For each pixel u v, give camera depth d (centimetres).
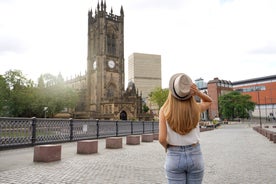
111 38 10031
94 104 9488
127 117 8788
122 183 704
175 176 297
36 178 750
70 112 8781
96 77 9481
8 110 6512
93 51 10106
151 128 3753
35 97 6825
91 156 1248
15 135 1500
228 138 2653
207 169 935
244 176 812
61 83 7631
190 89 298
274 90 13262
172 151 301
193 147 299
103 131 2509
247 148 1677
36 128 1669
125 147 1720
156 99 11281
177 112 295
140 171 876
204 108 324
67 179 741
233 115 11500
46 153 1045
